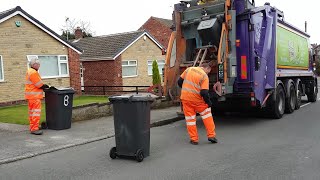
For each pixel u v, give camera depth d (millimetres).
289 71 12008
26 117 10828
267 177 5016
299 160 5840
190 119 7273
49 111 8766
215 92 8773
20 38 16781
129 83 24297
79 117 10125
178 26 9500
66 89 8773
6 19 15961
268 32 9930
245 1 8930
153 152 6637
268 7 10000
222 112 11625
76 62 19891
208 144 7211
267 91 9969
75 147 7172
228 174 5191
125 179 5102
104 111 10977
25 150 6750
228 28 8766
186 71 7363
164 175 5230
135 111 5957
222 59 8594
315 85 16000
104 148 7051
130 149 6055
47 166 5855
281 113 10789
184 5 9680
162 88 9469
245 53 9023
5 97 16141
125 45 23625
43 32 17891
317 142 7160
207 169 5465
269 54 9984
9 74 16312
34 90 8164
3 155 6402
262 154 6285
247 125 9477
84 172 5492
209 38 8961
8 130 8656
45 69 18156
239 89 9203
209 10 9148
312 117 10766
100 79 23766
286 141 7324
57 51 18703
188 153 6500
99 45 25500
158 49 26891
